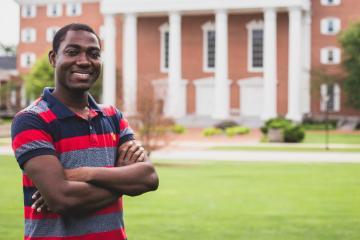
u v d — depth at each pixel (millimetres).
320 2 70562
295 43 64250
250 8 65250
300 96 66312
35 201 3859
